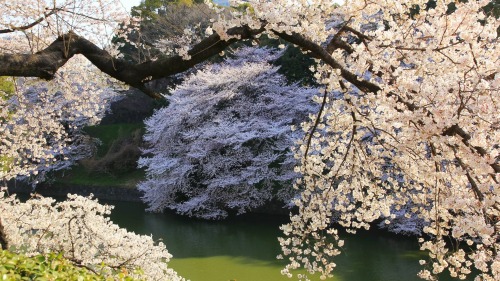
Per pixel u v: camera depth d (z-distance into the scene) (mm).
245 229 15727
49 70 3867
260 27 3830
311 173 5355
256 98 19344
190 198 18953
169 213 19094
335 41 4277
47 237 6383
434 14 4191
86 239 6375
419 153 4363
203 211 18172
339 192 5445
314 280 9961
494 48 4477
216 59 22531
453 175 4121
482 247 3695
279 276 10367
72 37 4141
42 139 8523
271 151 17781
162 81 24938
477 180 3598
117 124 29109
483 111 3281
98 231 6277
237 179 17484
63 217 6281
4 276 3129
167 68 4121
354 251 12164
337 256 11750
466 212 3617
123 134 26406
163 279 6699
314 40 4094
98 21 6000
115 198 22984
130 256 6316
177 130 19641
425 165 4305
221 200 18234
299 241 5516
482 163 3117
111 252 6289
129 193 22656
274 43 21109
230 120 18953
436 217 4391
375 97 3947
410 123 3723
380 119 4547
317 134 5277
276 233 14906
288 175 16547
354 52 3910
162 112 20500
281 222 16562
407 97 3861
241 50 20797
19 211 6285
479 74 3406
